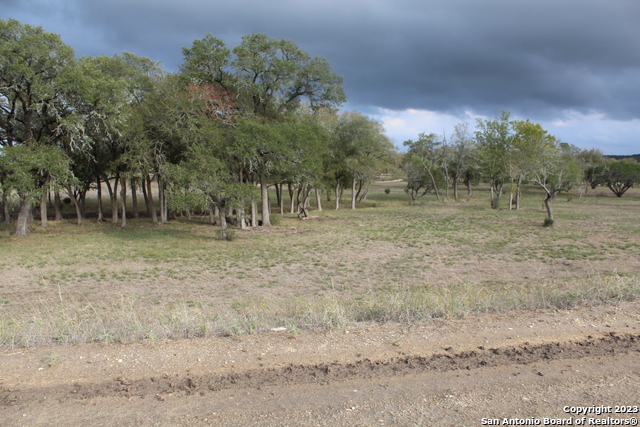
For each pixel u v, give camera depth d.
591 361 4.66
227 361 4.74
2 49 23.02
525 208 49.56
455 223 35.75
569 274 16.17
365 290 14.61
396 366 4.57
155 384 4.20
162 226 36.66
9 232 31.20
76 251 23.62
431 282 15.72
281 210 47.78
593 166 76.25
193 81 32.41
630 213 41.78
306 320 6.40
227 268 19.12
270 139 28.86
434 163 64.19
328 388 4.09
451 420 3.50
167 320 6.71
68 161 27.38
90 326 6.28
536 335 5.46
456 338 5.39
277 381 4.25
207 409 3.72
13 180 24.66
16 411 3.69
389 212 47.34
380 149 51.47
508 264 18.72
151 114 30.98
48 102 26.47
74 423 3.50
